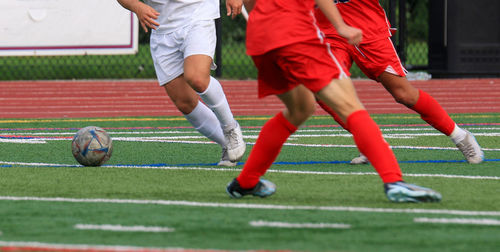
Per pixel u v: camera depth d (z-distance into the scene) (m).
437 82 49.00
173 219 12.36
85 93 43.78
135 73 54.91
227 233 11.30
